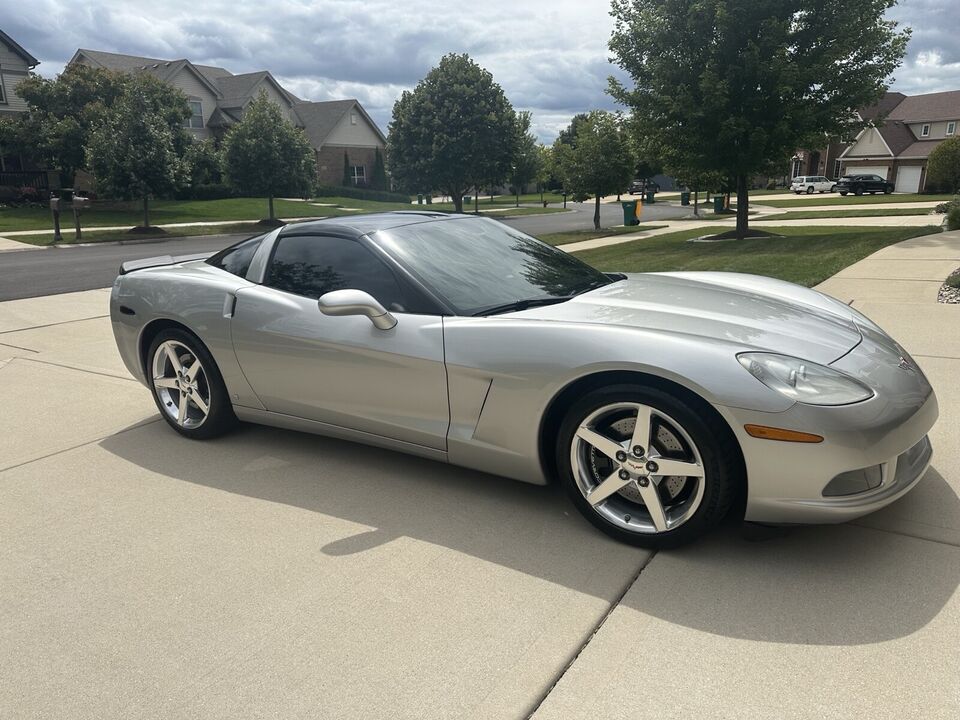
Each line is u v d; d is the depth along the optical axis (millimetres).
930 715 1782
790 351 2523
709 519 2449
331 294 2846
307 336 3262
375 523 2910
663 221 28484
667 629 2162
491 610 2303
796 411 2273
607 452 2605
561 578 2461
